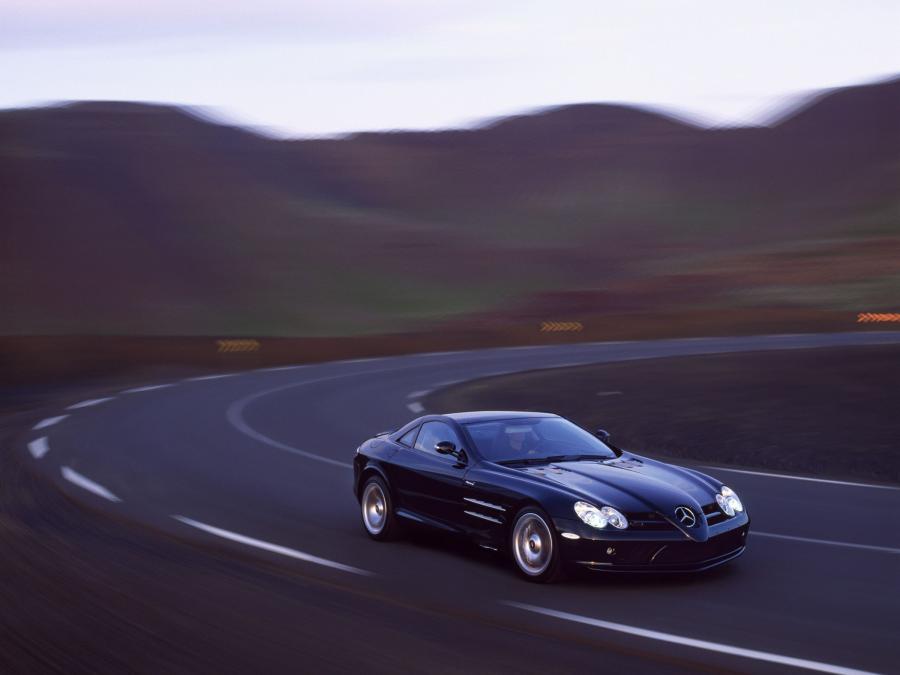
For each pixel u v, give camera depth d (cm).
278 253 7819
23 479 1187
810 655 542
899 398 1805
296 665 522
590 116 18088
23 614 617
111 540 846
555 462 782
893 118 16950
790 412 1711
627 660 533
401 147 16338
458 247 9206
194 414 1939
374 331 5719
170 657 536
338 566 761
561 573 696
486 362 3158
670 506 693
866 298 5778
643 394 2066
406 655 539
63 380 2712
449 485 791
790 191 15362
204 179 10250
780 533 872
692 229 13162
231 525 923
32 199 8381
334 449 1474
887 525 902
